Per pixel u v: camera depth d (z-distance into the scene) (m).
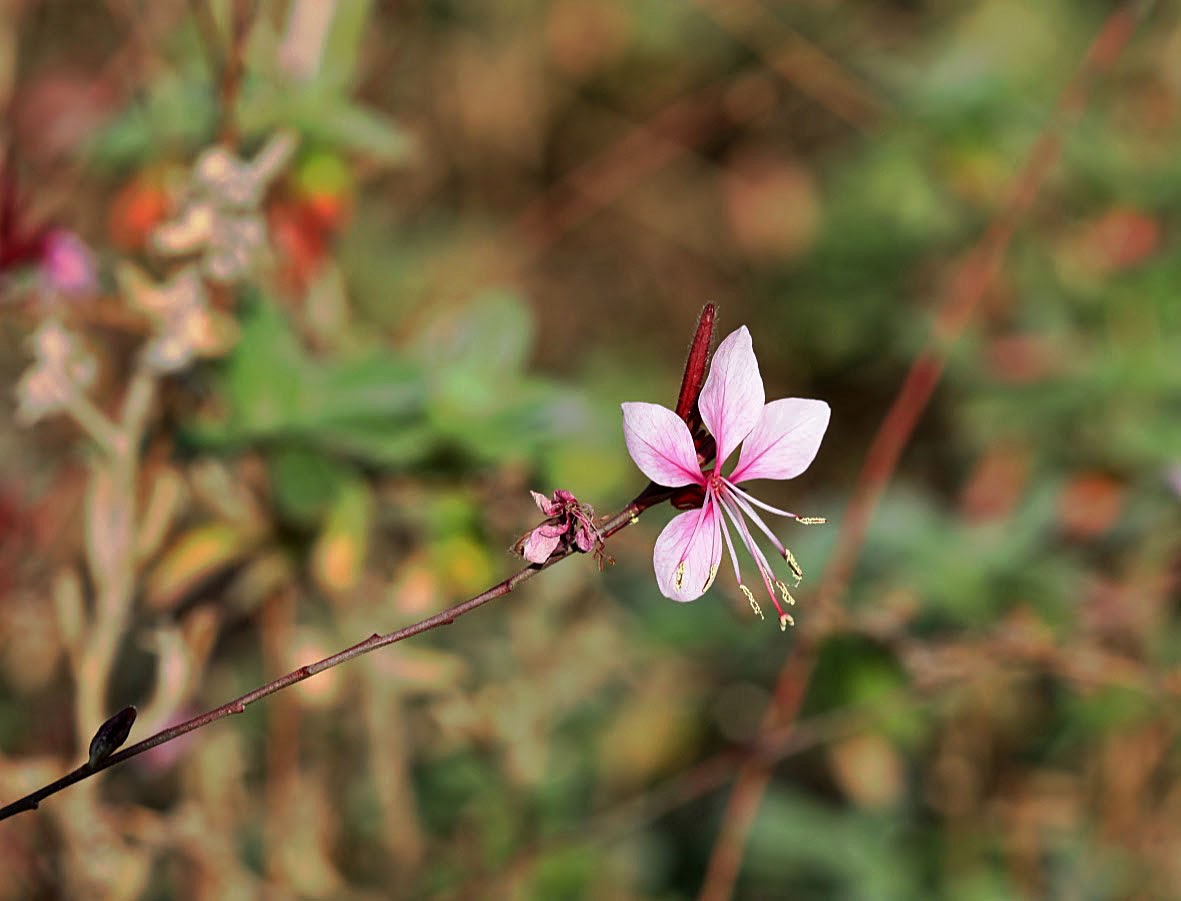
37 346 0.44
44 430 0.53
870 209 0.66
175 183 0.47
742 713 0.52
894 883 0.51
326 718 0.51
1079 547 0.54
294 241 0.47
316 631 0.48
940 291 0.64
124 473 0.44
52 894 0.47
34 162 0.52
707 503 0.37
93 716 0.45
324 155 0.47
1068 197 0.61
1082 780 0.54
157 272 0.48
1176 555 0.52
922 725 0.51
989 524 0.52
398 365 0.45
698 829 0.52
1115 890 0.53
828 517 0.52
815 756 0.54
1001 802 0.53
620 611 0.52
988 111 0.61
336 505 0.45
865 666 0.49
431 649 0.51
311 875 0.49
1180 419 0.55
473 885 0.49
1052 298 0.60
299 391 0.45
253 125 0.46
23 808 0.36
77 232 0.51
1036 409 0.57
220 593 0.48
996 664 0.48
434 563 0.46
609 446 0.47
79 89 0.61
